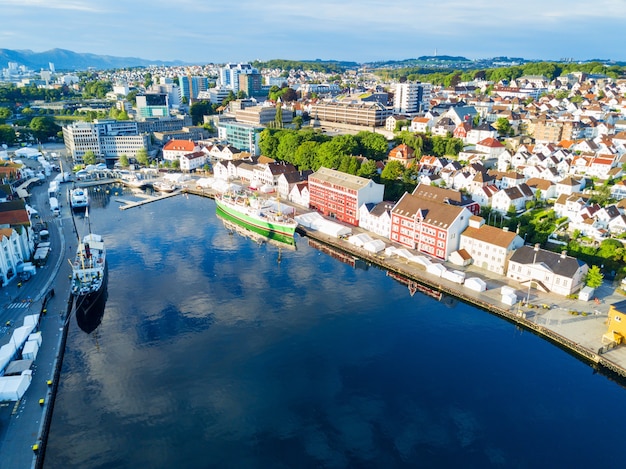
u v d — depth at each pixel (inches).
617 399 3937.0
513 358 4471.0
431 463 3294.8
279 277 6181.1
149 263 6555.1
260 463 3289.9
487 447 3427.7
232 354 4468.5
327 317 5157.5
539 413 3764.8
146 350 4527.6
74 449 3390.7
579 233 6835.6
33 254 6560.0
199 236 7711.6
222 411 3750.0
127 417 3686.0
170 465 3267.7
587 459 3331.7
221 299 5536.4
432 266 6205.7
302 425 3619.6
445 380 4133.9
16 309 5123.0
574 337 4697.3
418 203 7017.7
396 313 5275.6
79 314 5132.9
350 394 3949.3
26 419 3612.2
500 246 6102.4
